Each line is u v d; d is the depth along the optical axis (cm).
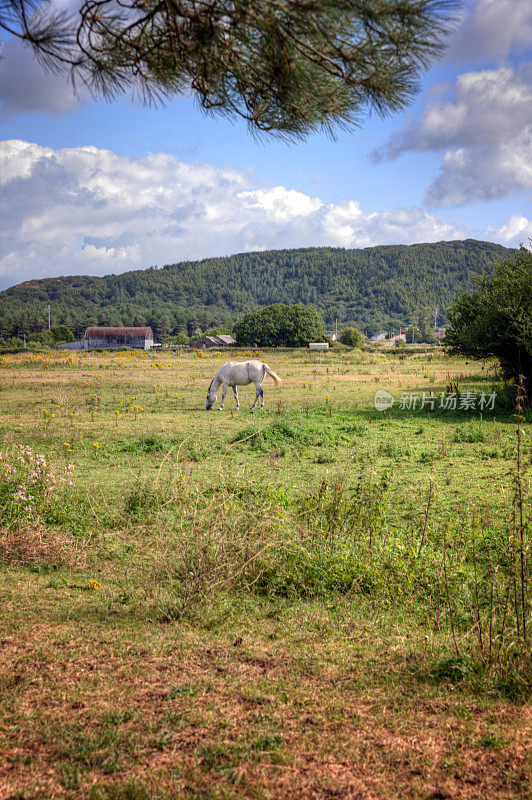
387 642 437
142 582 545
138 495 830
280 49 323
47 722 296
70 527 733
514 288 1780
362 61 316
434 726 304
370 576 559
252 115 385
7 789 234
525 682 348
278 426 1475
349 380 3125
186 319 17200
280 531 614
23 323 14100
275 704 328
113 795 234
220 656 403
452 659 377
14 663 370
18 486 784
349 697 340
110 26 340
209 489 766
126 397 2417
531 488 877
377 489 830
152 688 345
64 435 1501
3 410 1998
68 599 521
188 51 344
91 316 17188
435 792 243
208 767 260
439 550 623
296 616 492
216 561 532
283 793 241
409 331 15150
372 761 269
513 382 1886
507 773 259
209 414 1933
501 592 489
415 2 275
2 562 631
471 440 1368
